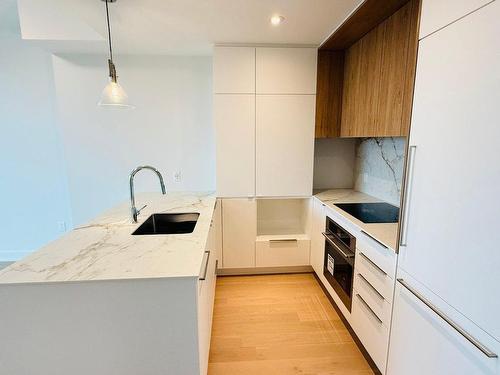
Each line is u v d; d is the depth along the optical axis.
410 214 1.29
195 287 1.11
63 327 1.10
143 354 1.15
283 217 3.26
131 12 1.92
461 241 1.00
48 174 3.38
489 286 0.90
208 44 2.60
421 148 1.20
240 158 2.71
